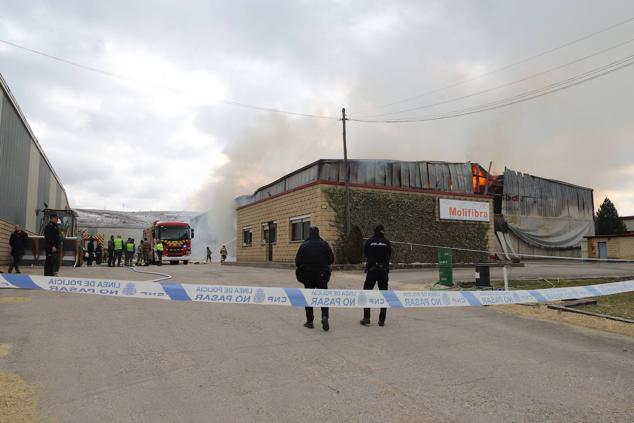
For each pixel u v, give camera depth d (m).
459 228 26.86
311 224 24.00
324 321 7.58
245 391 4.77
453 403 4.56
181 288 6.50
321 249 7.92
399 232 25.09
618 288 9.66
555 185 40.31
